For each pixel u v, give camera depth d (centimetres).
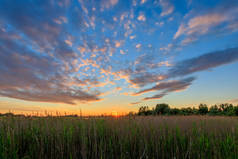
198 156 393
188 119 739
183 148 447
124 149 423
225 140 478
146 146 404
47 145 391
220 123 707
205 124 659
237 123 709
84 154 346
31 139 432
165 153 431
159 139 473
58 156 372
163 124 586
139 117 693
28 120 524
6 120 498
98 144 429
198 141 470
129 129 518
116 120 634
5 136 389
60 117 582
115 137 504
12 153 346
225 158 401
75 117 614
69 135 446
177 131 518
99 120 607
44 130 450
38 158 365
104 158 366
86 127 526
